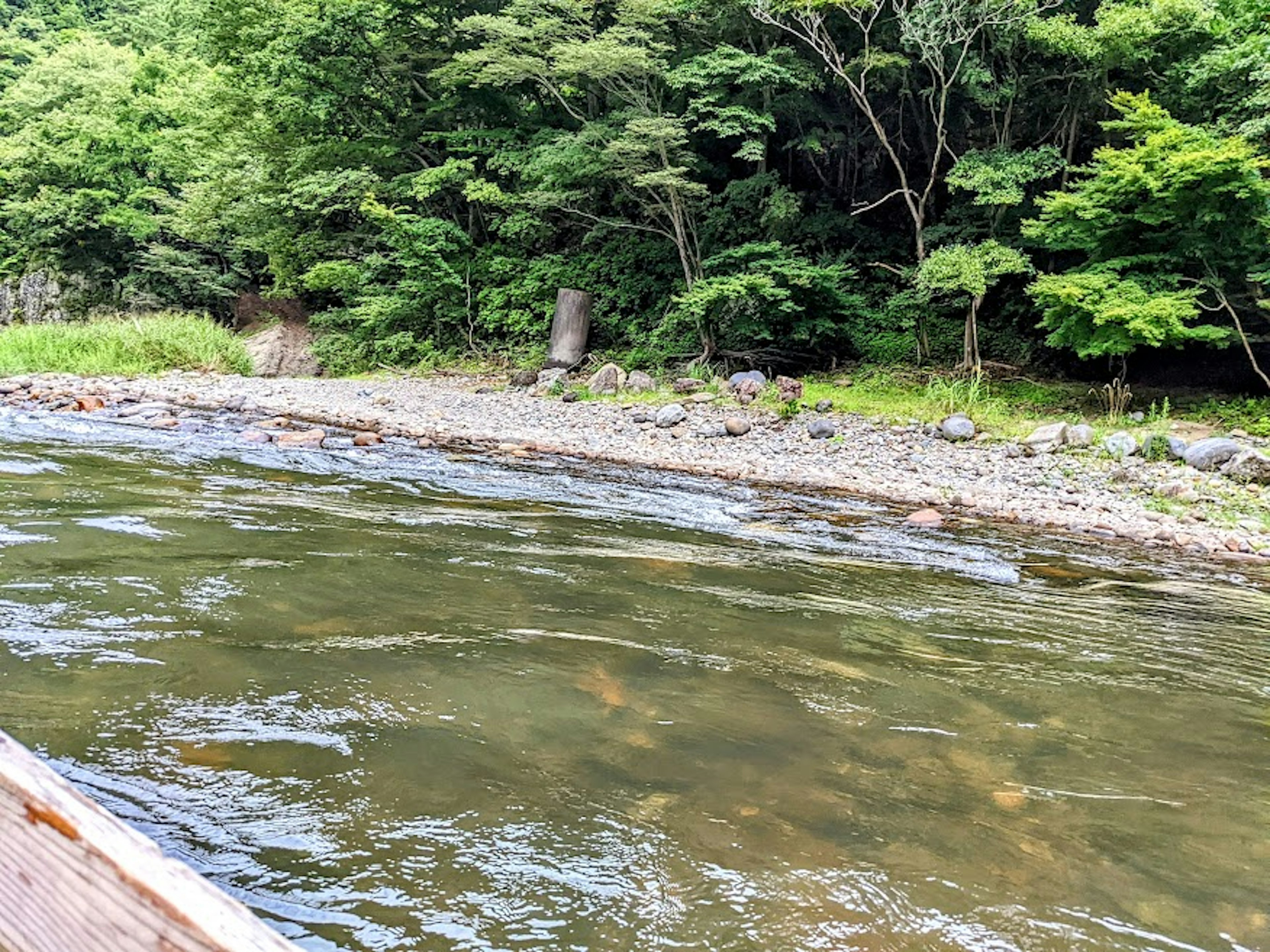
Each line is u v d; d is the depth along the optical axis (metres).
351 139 17.50
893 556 5.09
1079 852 1.80
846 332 13.76
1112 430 9.41
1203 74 9.73
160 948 0.58
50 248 25.81
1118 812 2.01
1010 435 9.48
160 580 3.25
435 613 3.15
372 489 5.79
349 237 17.78
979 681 2.93
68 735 1.94
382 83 16.81
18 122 27.89
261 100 16.44
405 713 2.24
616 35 12.41
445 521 4.92
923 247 12.60
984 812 1.95
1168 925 1.55
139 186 25.19
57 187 25.09
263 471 6.09
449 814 1.75
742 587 3.99
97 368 12.58
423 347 16.70
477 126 16.72
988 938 1.47
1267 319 10.88
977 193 12.09
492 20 12.97
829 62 12.22
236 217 18.31
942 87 12.52
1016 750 2.34
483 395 12.66
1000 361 13.17
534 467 7.52
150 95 25.84
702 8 13.05
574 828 1.73
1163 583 4.98
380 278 18.08
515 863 1.59
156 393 10.24
